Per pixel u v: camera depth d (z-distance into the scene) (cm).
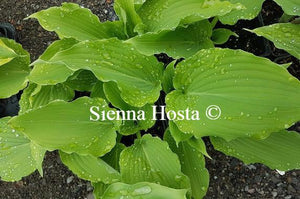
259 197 123
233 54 95
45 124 103
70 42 114
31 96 115
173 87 111
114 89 109
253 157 108
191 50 111
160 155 105
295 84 90
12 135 120
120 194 96
